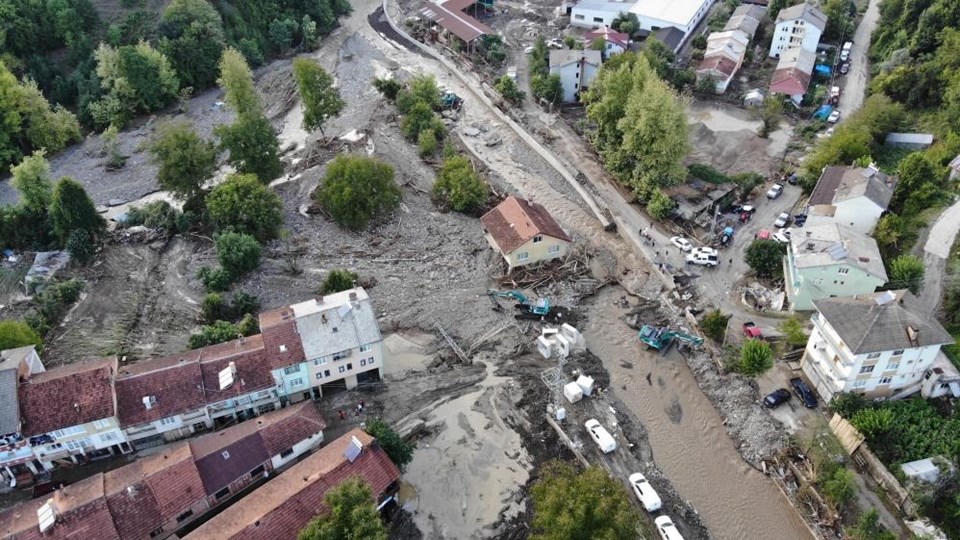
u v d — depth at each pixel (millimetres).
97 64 120375
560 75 123375
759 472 62875
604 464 63531
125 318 77562
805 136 113375
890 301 62938
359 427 64562
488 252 88938
